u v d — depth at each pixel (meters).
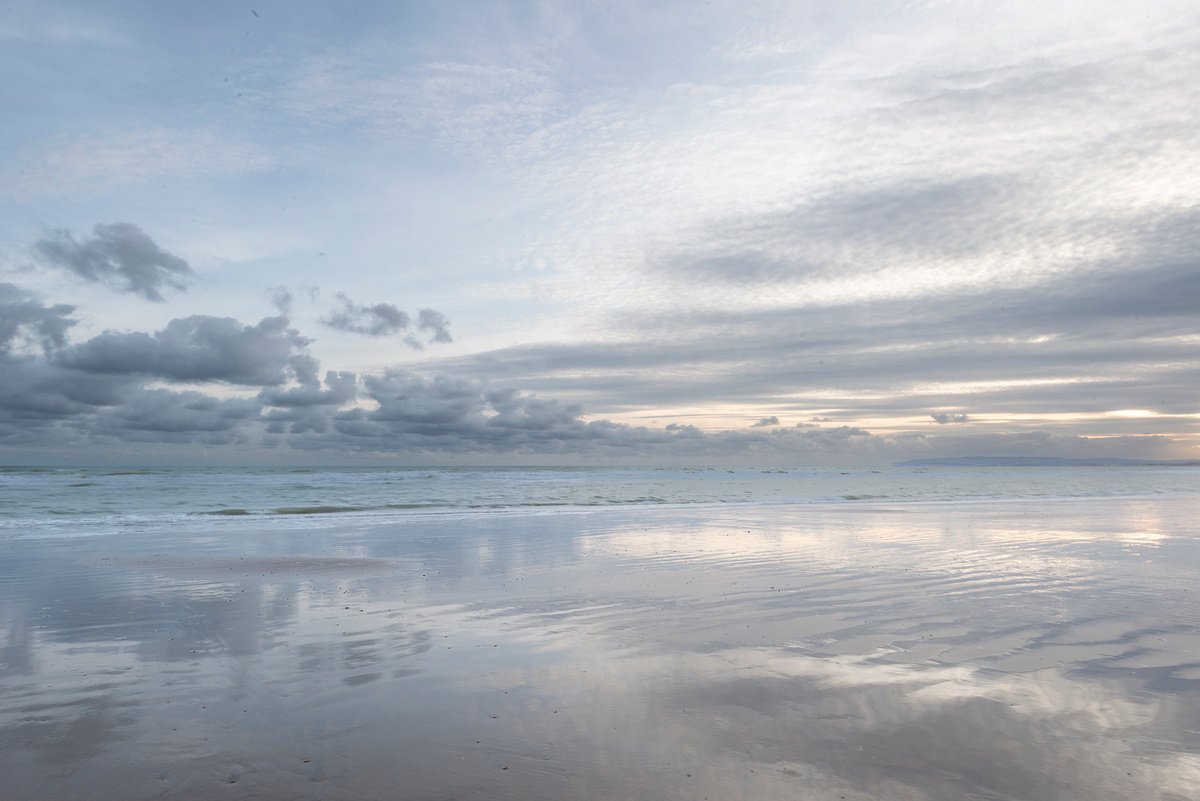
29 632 8.07
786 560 13.54
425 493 39.62
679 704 5.62
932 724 5.16
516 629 8.17
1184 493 40.59
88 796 4.11
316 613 9.08
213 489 41.28
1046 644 7.34
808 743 4.84
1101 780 4.27
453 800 4.04
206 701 5.74
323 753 4.70
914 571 12.16
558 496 37.62
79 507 27.09
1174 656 6.90
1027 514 24.56
